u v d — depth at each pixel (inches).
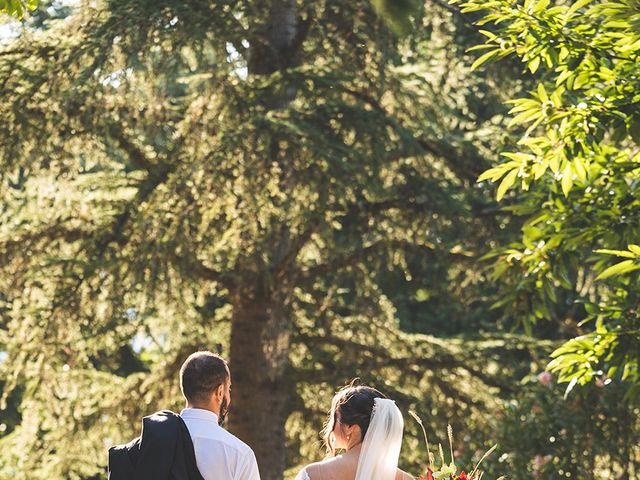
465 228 570.9
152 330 585.6
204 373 220.8
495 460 497.0
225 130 477.7
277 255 567.5
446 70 575.5
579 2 291.3
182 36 467.5
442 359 625.9
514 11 297.0
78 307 523.2
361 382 604.4
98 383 602.9
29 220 554.6
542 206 359.3
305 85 512.7
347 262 585.9
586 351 330.0
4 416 895.1
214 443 216.7
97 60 460.8
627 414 499.5
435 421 607.5
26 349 539.8
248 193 466.6
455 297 615.5
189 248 473.4
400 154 531.5
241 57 549.3
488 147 578.6
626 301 340.2
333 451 229.8
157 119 498.0
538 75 563.2
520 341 637.9
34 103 482.9
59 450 600.1
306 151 484.1
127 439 605.6
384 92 552.1
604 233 328.5
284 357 565.3
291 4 564.4
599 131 289.9
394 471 221.3
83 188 552.4
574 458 499.5
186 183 468.8
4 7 318.7
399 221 570.6
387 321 649.6
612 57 300.0
